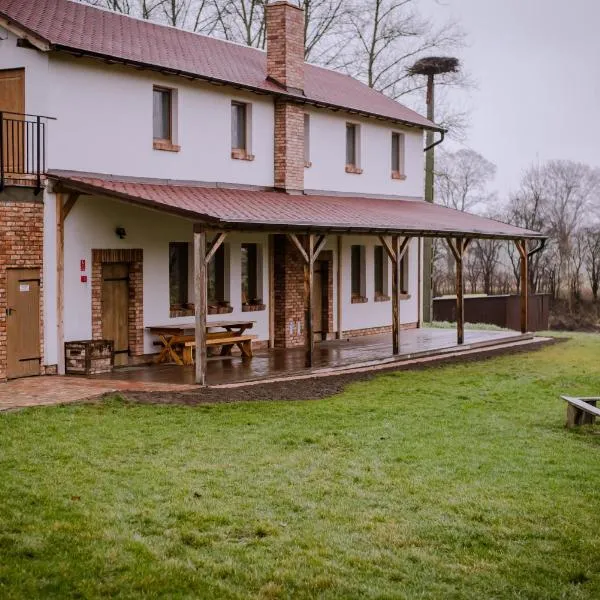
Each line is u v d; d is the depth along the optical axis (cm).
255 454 1051
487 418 1319
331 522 821
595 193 5594
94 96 1636
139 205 1513
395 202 2489
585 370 1862
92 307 1653
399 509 864
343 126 2328
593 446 1152
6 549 717
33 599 630
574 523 834
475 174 5459
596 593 685
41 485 883
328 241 2283
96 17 1927
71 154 1597
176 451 1046
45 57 1548
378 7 3497
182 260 1902
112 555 713
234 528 794
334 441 1132
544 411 1388
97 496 859
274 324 2122
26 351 1547
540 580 705
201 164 1883
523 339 2475
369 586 682
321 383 1603
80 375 1589
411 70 3334
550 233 5447
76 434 1101
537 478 983
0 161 1471
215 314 1950
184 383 1513
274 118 2095
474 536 798
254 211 1636
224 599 650
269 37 2128
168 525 794
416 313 2691
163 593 654
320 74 2591
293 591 669
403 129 2611
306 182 2188
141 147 1738
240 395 1433
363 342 2253
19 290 1530
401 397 1480
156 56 1794
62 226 1580
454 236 2142
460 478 976
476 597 670
